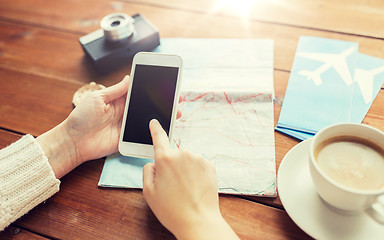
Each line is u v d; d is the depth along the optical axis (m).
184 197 0.47
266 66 0.70
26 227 0.54
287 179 0.50
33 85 0.75
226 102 0.65
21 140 0.57
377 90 0.62
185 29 0.82
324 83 0.65
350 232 0.44
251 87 0.66
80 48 0.82
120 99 0.65
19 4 0.96
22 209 0.53
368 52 0.69
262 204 0.52
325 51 0.71
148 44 0.76
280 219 0.50
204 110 0.64
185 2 0.89
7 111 0.71
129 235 0.51
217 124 0.62
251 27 0.80
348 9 0.79
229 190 0.53
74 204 0.55
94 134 0.60
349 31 0.74
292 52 0.73
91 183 0.58
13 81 0.76
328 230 0.45
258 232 0.49
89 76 0.75
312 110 0.61
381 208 0.40
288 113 0.62
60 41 0.84
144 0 0.91
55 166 0.58
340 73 0.66
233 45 0.76
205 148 0.59
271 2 0.85
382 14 0.77
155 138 0.54
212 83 0.68
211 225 0.45
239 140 0.59
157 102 0.59
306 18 0.79
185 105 0.66
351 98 0.62
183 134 0.61
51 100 0.71
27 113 0.70
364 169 0.44
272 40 0.76
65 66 0.78
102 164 0.60
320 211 0.47
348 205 0.43
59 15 0.91
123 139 0.58
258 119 0.62
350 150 0.46
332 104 0.62
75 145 0.59
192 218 0.45
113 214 0.54
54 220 0.54
